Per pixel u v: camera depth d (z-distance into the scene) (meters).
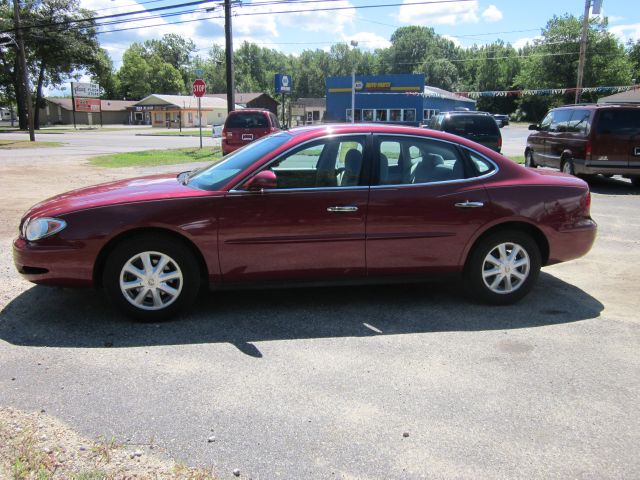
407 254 4.80
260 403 3.30
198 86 25.23
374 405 3.30
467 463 2.76
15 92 61.25
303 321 4.65
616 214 9.73
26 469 2.58
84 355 3.93
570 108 13.73
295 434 2.98
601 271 6.28
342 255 4.71
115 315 4.72
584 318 4.78
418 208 4.73
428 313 4.88
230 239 4.51
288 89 34.56
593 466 2.75
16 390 3.40
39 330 4.38
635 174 12.40
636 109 12.25
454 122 15.80
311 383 3.56
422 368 3.79
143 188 4.74
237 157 5.04
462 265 4.93
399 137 4.84
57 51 55.94
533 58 77.44
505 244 4.98
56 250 4.32
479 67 107.50
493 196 4.86
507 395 3.43
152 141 35.00
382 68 124.06
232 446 2.87
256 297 5.26
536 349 4.12
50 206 4.56
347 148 4.75
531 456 2.82
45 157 20.62
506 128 59.50
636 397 3.42
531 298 5.32
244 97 87.75
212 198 4.47
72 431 2.96
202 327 4.49
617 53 71.94
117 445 2.84
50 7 54.38
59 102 90.62
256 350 4.05
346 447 2.88
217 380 3.58
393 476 2.65
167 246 4.46
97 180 13.80
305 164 4.71
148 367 3.75
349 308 4.98
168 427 3.03
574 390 3.50
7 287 5.39
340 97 50.12
